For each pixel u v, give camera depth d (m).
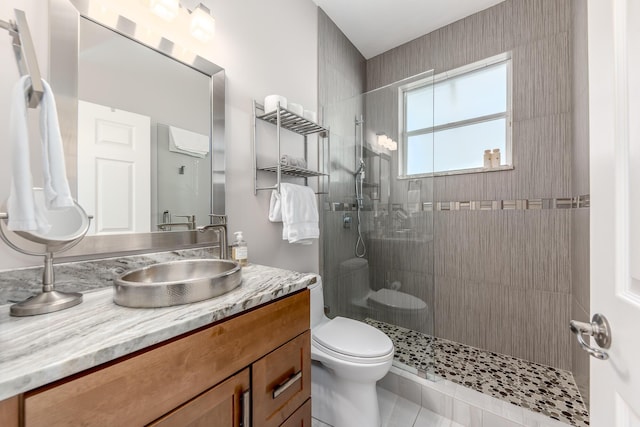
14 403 0.40
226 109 1.32
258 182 1.50
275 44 1.61
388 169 2.00
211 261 1.08
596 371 0.57
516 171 1.85
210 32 1.18
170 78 1.11
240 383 0.71
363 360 1.21
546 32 1.75
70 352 0.46
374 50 2.50
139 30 1.02
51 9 0.81
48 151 0.61
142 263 1.00
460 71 2.09
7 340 0.51
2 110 0.73
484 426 1.31
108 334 0.53
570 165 1.66
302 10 1.83
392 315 2.02
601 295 0.54
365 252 2.13
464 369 1.71
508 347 1.89
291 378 0.87
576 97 1.52
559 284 1.72
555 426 1.21
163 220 1.08
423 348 1.84
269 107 1.43
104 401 0.48
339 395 1.32
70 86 0.85
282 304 0.86
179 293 0.69
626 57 0.47
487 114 2.00
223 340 0.67
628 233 0.46
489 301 1.96
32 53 0.60
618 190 0.49
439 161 2.21
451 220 2.11
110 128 0.94
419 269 1.90
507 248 1.89
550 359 1.74
